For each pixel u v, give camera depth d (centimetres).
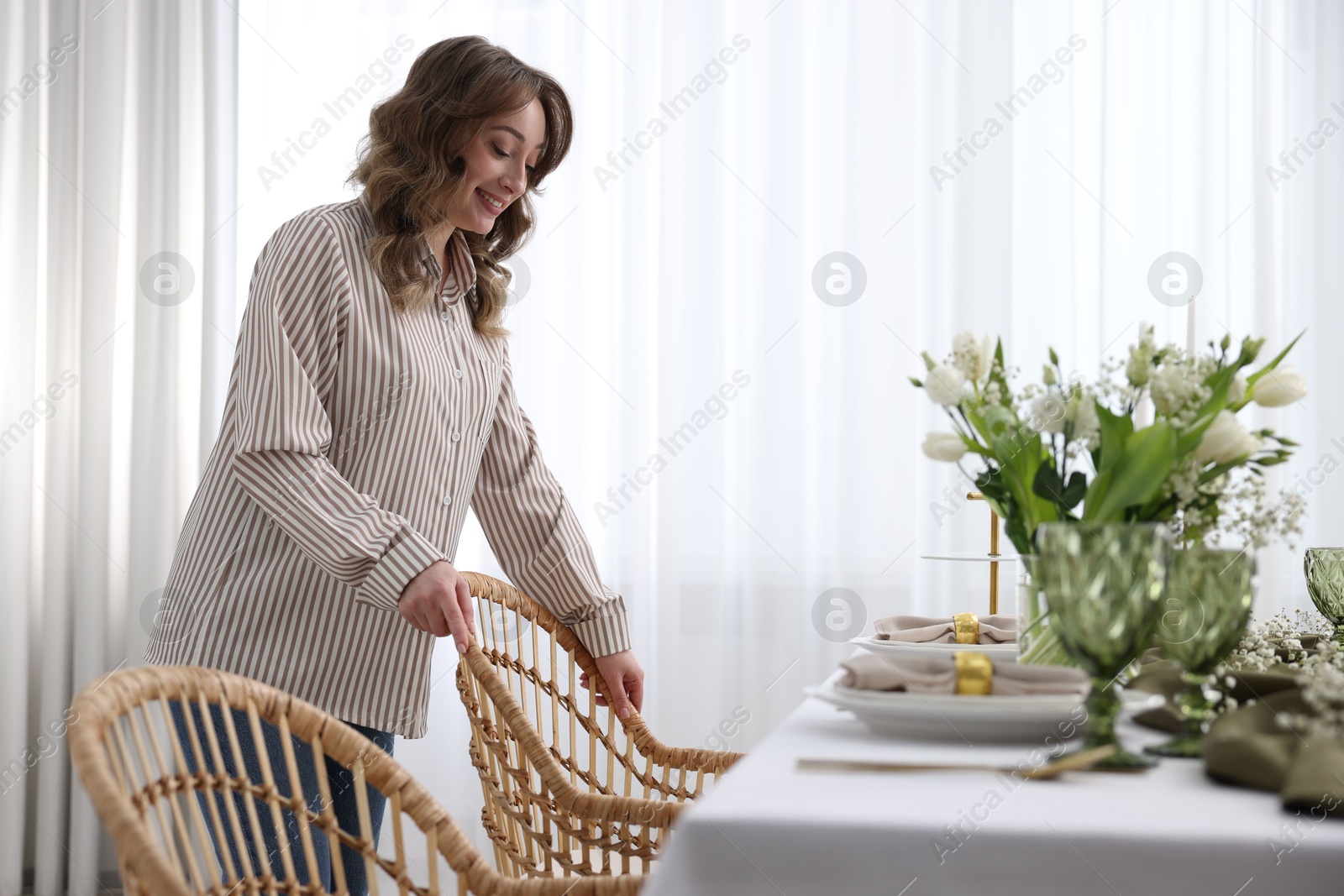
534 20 251
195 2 250
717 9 248
